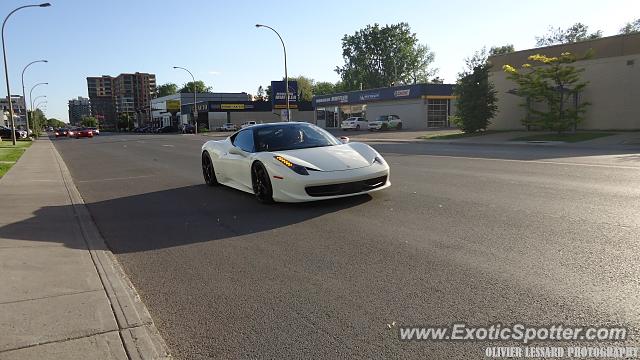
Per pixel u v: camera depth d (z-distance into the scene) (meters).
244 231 6.01
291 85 62.44
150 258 5.06
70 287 3.99
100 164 17.58
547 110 29.23
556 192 7.71
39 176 13.29
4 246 5.37
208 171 10.07
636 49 24.70
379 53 97.19
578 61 27.02
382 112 54.88
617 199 6.98
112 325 3.27
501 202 7.03
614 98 25.80
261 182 7.56
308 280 4.16
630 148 16.92
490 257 4.50
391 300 3.64
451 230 5.53
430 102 48.88
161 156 20.36
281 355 2.93
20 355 2.87
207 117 83.81
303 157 7.16
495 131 31.44
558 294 3.59
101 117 184.75
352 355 2.89
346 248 5.04
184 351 3.04
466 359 2.80
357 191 7.09
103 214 7.55
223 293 3.97
